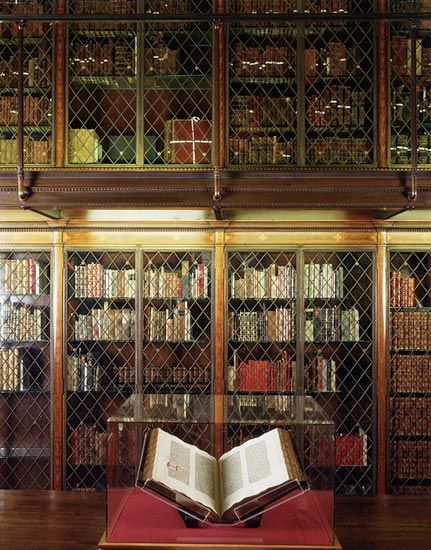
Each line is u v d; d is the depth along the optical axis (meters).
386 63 4.75
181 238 5.15
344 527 2.53
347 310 5.23
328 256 5.28
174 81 4.97
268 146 4.80
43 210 4.54
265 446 2.31
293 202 4.28
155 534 2.09
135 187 4.31
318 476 2.31
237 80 4.81
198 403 2.68
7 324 5.26
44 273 5.30
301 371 5.15
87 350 5.29
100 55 4.91
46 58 4.87
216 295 5.13
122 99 5.17
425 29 4.85
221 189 4.28
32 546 2.36
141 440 2.39
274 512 2.27
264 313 5.21
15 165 4.75
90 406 5.26
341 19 3.71
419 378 5.18
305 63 4.88
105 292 5.23
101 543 2.07
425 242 5.14
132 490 2.41
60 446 5.11
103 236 5.16
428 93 4.89
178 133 4.86
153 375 5.21
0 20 3.70
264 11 4.91
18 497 2.89
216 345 5.13
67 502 2.82
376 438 5.10
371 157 4.77
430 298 5.27
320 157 4.80
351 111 4.86
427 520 2.61
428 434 5.17
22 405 5.32
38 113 4.89
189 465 2.26
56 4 4.90
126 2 4.96
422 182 4.21
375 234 5.13
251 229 5.14
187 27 5.04
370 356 5.16
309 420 2.35
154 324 5.24
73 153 4.82
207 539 2.09
